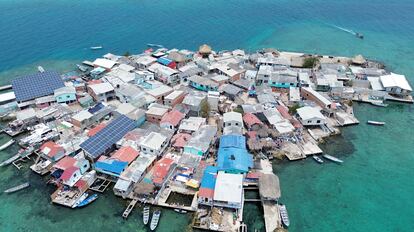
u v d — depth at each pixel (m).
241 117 88.38
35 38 165.75
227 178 67.19
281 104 100.06
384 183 75.00
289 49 155.50
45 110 95.12
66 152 78.62
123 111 90.81
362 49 156.50
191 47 156.25
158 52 138.38
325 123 91.81
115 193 69.00
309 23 195.38
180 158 75.50
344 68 122.69
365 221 65.44
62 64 137.50
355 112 102.69
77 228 63.47
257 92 105.81
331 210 67.69
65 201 67.81
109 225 63.91
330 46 160.25
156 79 117.44
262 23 193.75
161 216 65.25
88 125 90.50
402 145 87.75
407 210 68.19
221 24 190.25
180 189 70.25
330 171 78.19
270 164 77.88
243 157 73.56
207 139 79.75
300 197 70.69
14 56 145.12
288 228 63.12
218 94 101.06
